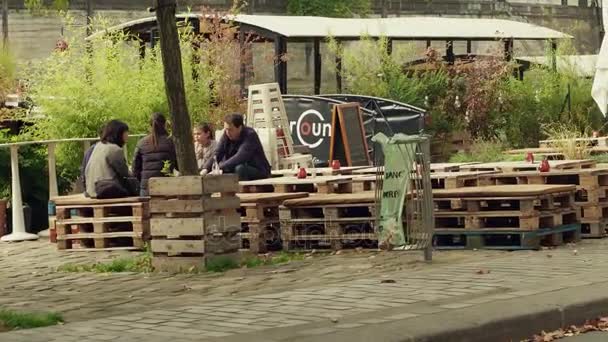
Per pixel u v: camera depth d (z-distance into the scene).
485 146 24.78
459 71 26.89
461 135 26.56
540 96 27.42
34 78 21.53
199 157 17.17
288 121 22.56
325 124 22.34
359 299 10.05
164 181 13.04
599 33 44.47
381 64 26.48
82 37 24.75
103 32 22.42
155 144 15.66
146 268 13.27
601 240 14.60
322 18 27.94
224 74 23.14
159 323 9.22
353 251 14.03
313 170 16.98
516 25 30.09
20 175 19.20
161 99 21.25
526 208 13.55
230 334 8.64
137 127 21.03
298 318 9.23
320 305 9.80
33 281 12.70
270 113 20.94
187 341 8.42
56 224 15.81
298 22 26.23
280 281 11.81
